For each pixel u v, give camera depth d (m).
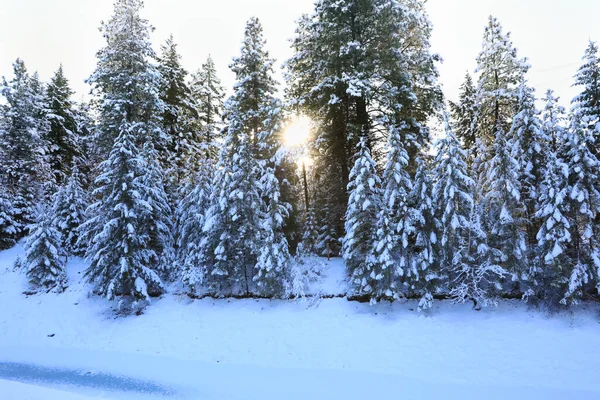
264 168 18.48
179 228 19.08
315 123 18.84
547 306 12.53
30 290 18.58
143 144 22.14
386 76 18.19
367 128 18.41
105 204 16.72
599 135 15.48
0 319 16.64
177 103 28.36
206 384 10.51
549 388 9.20
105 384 10.64
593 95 17.84
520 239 12.90
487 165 16.89
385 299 14.38
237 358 12.44
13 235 24.34
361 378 10.47
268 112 18.83
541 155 14.52
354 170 14.74
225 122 19.94
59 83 32.62
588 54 18.16
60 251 19.53
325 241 19.03
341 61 18.59
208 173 18.97
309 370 11.23
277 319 14.43
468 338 11.83
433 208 13.80
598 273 11.73
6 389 9.77
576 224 12.59
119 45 22.80
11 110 26.09
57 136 31.02
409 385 9.87
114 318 15.99
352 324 13.49
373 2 17.91
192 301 16.53
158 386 10.43
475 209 14.02
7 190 25.11
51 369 12.08
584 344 10.71
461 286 13.07
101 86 22.59
